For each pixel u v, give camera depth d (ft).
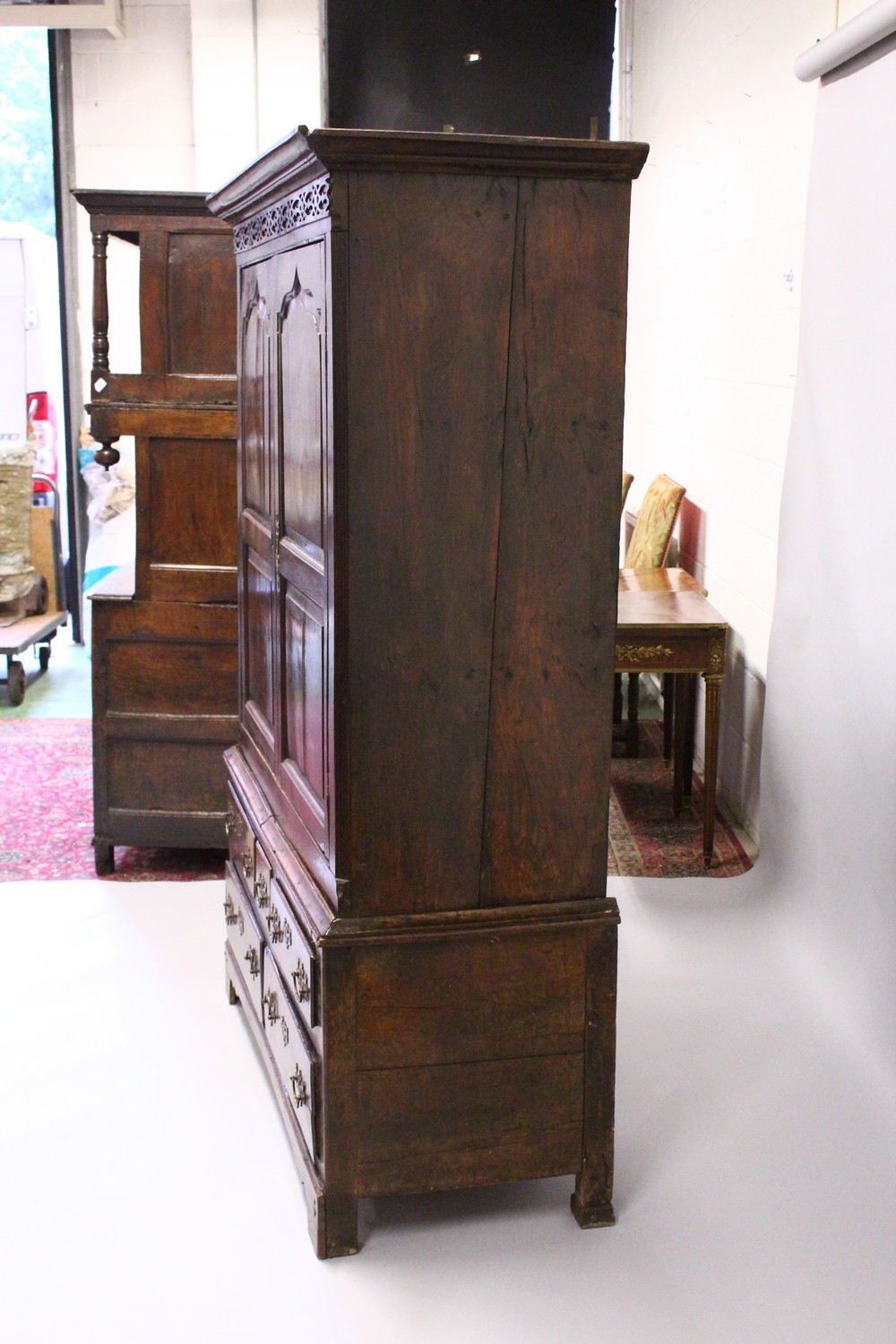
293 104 20.36
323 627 6.51
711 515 14.51
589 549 6.40
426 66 11.99
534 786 6.59
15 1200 7.25
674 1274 6.68
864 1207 7.25
